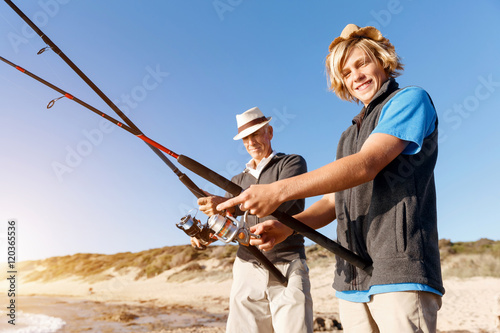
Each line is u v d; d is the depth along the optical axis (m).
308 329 2.84
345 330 1.68
